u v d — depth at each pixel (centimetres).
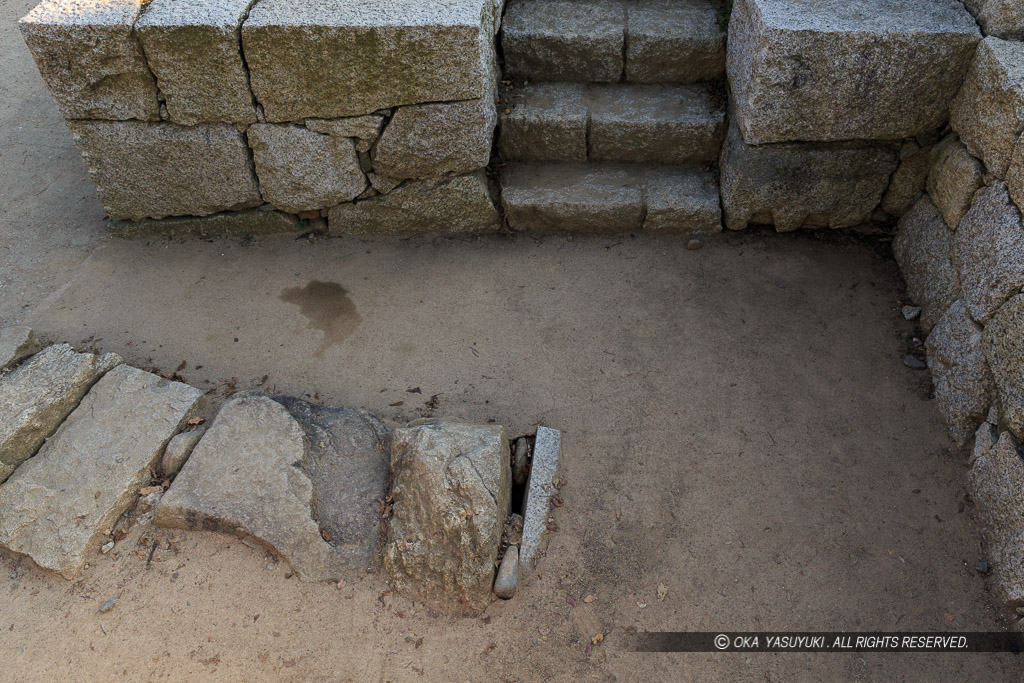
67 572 252
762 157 339
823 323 330
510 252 371
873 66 300
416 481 260
